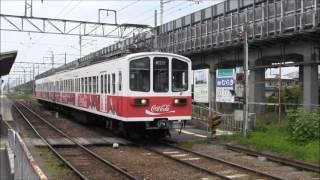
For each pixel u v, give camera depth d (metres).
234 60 30.27
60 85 36.22
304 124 17.42
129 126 19.22
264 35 24.66
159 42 36.91
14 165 12.16
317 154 15.03
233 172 12.87
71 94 30.39
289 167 13.80
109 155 16.16
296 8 22.78
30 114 39.50
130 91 18.19
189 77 19.19
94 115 25.97
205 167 13.73
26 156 7.79
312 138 17.19
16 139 11.55
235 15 28.33
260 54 27.14
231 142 19.39
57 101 37.97
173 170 13.23
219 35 29.31
